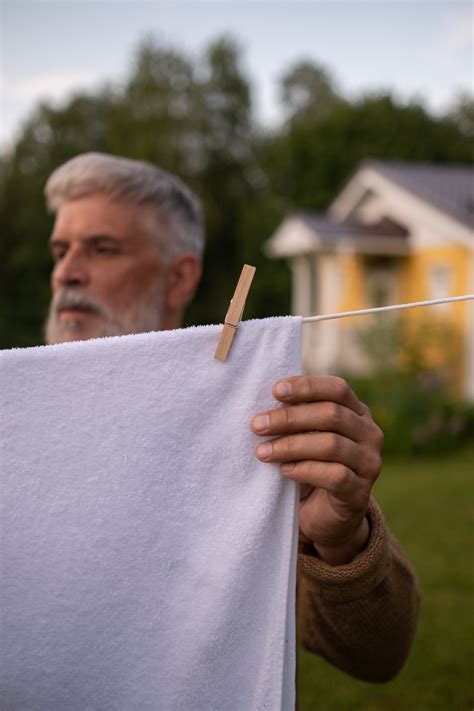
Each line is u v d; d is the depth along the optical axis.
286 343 1.10
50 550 1.08
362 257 14.09
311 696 3.20
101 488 1.09
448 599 4.06
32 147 28.05
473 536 5.18
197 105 27.12
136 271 1.66
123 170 1.66
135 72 27.12
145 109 26.45
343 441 1.05
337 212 15.68
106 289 1.64
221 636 1.08
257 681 1.08
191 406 1.10
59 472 1.08
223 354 1.09
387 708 3.09
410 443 9.06
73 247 1.65
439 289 12.62
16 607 1.07
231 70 27.89
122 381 1.10
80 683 1.08
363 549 1.19
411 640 1.39
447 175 14.22
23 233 25.67
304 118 32.56
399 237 13.25
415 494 6.54
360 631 1.25
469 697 3.13
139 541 1.09
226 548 1.09
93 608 1.08
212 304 26.39
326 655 1.40
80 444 1.09
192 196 1.84
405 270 13.56
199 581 1.09
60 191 1.67
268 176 27.47
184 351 1.10
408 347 11.27
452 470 8.02
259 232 25.94
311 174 25.66
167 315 1.76
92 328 1.65
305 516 1.16
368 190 14.59
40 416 1.08
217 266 26.97
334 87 34.81
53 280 1.69
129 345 1.10
